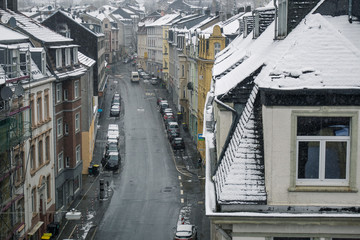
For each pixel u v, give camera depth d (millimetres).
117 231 34750
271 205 11195
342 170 11148
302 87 10766
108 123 74500
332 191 11070
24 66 31531
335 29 11602
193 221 36375
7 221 26125
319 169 11172
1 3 40438
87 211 39094
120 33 168875
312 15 12578
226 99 13250
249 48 23594
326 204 11133
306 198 11164
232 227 11406
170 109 79250
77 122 42656
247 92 13195
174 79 90750
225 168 12039
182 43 77375
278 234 11297
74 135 40844
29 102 30578
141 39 145125
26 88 30250
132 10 199000
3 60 28500
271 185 11180
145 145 61438
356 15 12617
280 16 14719
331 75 10883
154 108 86500
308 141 11117
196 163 53688
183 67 70125
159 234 34000
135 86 112312
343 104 10820
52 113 36531
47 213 34750
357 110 10812
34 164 32125
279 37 14805
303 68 11031
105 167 51562
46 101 35781
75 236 34000
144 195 42969
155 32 127125
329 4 12992
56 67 38406
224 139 13500
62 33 64250
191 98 65688
